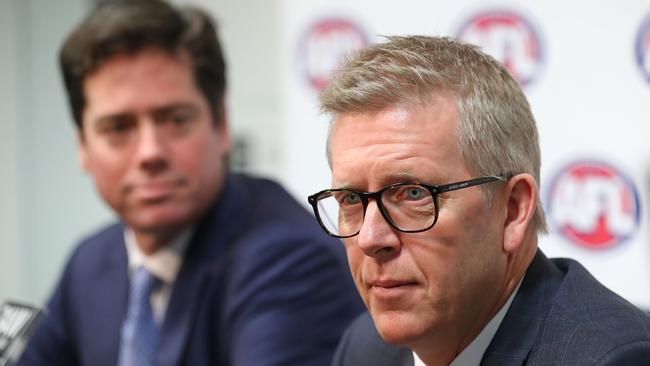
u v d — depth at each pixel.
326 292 3.10
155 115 3.08
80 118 3.23
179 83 3.11
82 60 3.10
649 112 3.40
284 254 3.09
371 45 1.98
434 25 3.80
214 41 3.25
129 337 3.28
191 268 3.18
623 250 3.49
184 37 3.13
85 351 3.49
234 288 3.07
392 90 1.79
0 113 6.80
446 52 1.90
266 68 5.54
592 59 3.48
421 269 1.79
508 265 1.93
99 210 6.79
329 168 1.96
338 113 1.87
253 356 2.88
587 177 3.52
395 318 1.83
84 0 6.72
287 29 4.15
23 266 6.87
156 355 3.13
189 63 3.15
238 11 5.60
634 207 3.45
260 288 3.02
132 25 3.05
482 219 1.81
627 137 3.44
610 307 1.83
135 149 3.10
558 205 3.56
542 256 2.03
